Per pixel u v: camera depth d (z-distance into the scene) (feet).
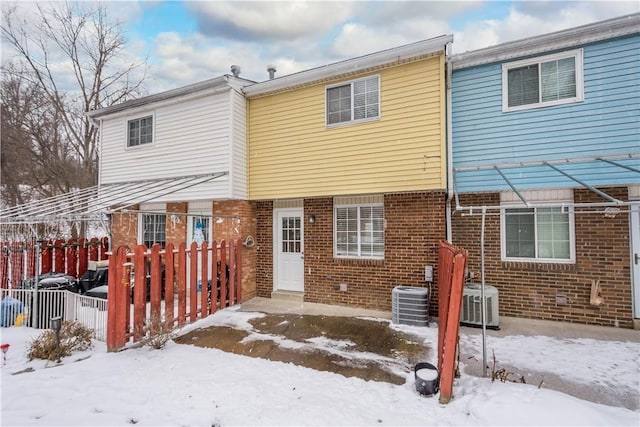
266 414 11.92
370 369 16.14
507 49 23.75
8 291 25.58
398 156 25.53
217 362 16.89
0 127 57.72
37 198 61.62
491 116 24.82
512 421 10.69
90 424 11.19
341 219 29.73
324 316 25.23
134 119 36.17
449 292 13.51
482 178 24.98
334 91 28.50
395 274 26.76
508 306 24.57
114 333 18.29
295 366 16.47
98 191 34.30
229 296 28.09
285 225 32.50
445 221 25.73
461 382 14.40
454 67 25.71
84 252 35.27
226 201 31.73
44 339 18.16
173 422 11.47
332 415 11.84
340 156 27.81
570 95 22.66
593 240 22.40
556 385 14.46
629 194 21.66
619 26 20.81
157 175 33.99
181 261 22.53
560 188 23.13
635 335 20.35
